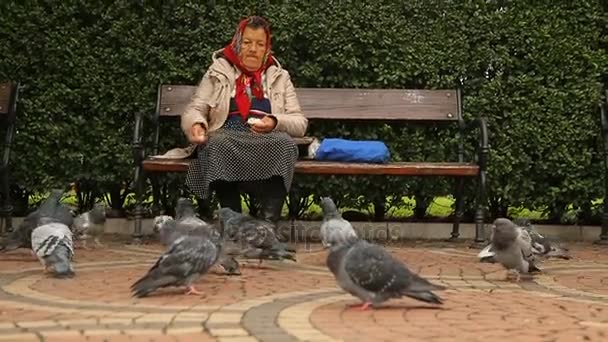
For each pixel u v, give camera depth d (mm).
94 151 9234
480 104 9320
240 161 7398
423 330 4117
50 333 3936
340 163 8242
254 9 9289
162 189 9508
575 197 9430
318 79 9367
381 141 9336
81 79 9188
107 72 9211
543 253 7297
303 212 9742
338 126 9414
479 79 9453
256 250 6430
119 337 3871
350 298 5102
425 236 9500
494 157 9242
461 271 6637
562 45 9383
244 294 5219
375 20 9344
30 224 6859
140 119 8227
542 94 9328
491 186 9367
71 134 9195
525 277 6227
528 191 9438
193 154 8227
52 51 9148
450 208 10047
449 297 5242
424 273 6500
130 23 9211
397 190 9414
